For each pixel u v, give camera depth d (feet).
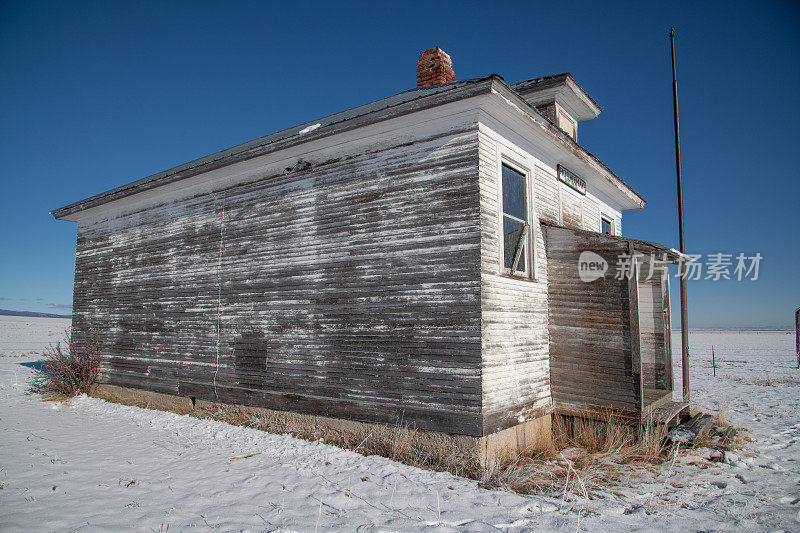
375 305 25.07
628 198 40.09
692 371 73.00
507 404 23.04
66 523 15.19
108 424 31.94
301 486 19.13
